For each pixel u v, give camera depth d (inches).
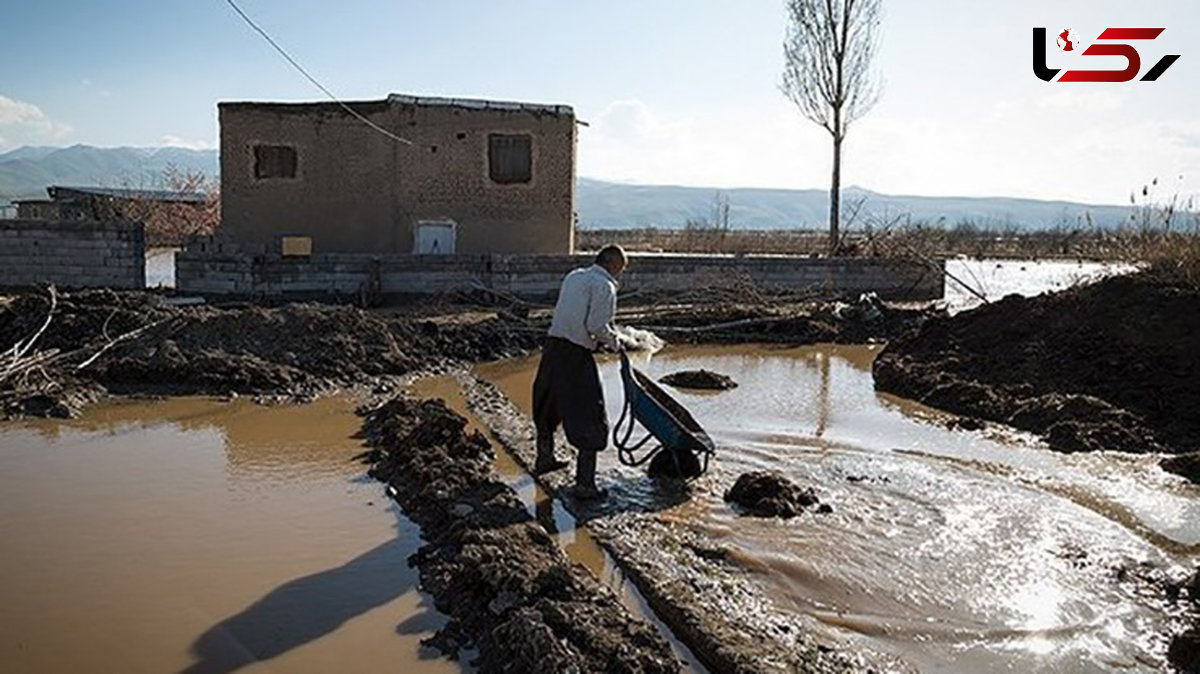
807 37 1047.6
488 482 279.4
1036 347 458.9
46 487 288.0
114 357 454.6
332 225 806.5
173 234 1298.0
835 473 317.7
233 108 789.9
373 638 193.3
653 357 600.1
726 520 265.9
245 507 272.8
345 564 231.8
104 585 216.7
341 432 366.3
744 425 394.0
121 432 360.8
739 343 665.0
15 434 354.9
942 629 199.5
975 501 286.8
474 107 808.3
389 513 270.1
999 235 2348.7
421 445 318.0
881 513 274.7
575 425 277.0
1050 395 407.8
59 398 392.8
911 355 516.1
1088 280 549.0
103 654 184.7
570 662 168.6
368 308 678.5
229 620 200.2
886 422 405.4
